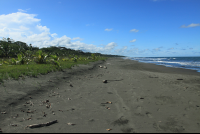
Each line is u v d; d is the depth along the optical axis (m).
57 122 2.96
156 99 4.70
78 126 2.79
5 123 2.84
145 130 2.67
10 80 5.77
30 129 2.62
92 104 4.19
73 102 4.34
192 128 2.76
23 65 10.88
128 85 6.89
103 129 2.68
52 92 5.29
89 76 9.40
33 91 5.01
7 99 3.97
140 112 3.59
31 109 3.66
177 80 8.30
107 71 12.70
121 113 3.52
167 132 2.60
